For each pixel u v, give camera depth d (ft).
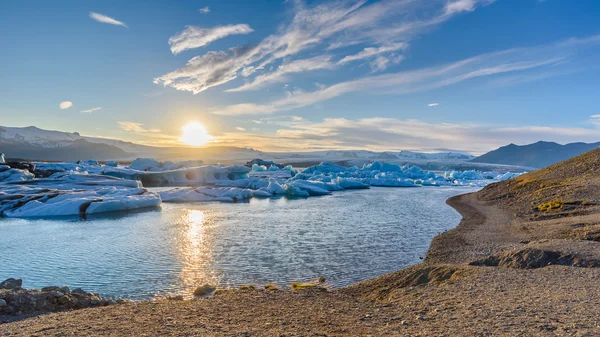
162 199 222.69
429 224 127.95
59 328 28.60
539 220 106.42
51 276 73.67
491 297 35.37
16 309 38.78
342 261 80.23
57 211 161.99
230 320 30.81
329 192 281.74
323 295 42.29
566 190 133.69
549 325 25.82
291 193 258.98
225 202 215.72
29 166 320.50
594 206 103.96
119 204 174.40
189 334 26.35
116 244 101.60
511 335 24.32
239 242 102.17
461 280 43.39
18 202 173.88
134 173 368.89
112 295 62.49
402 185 367.45
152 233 117.80
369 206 188.55
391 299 40.93
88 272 75.51
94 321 30.83
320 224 132.05
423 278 49.55
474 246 82.99
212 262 81.51
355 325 28.99
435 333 25.77
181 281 69.10
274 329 27.78
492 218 126.82
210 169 390.83
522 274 44.11
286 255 86.58
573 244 57.36
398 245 94.48
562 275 42.68
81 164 406.41
